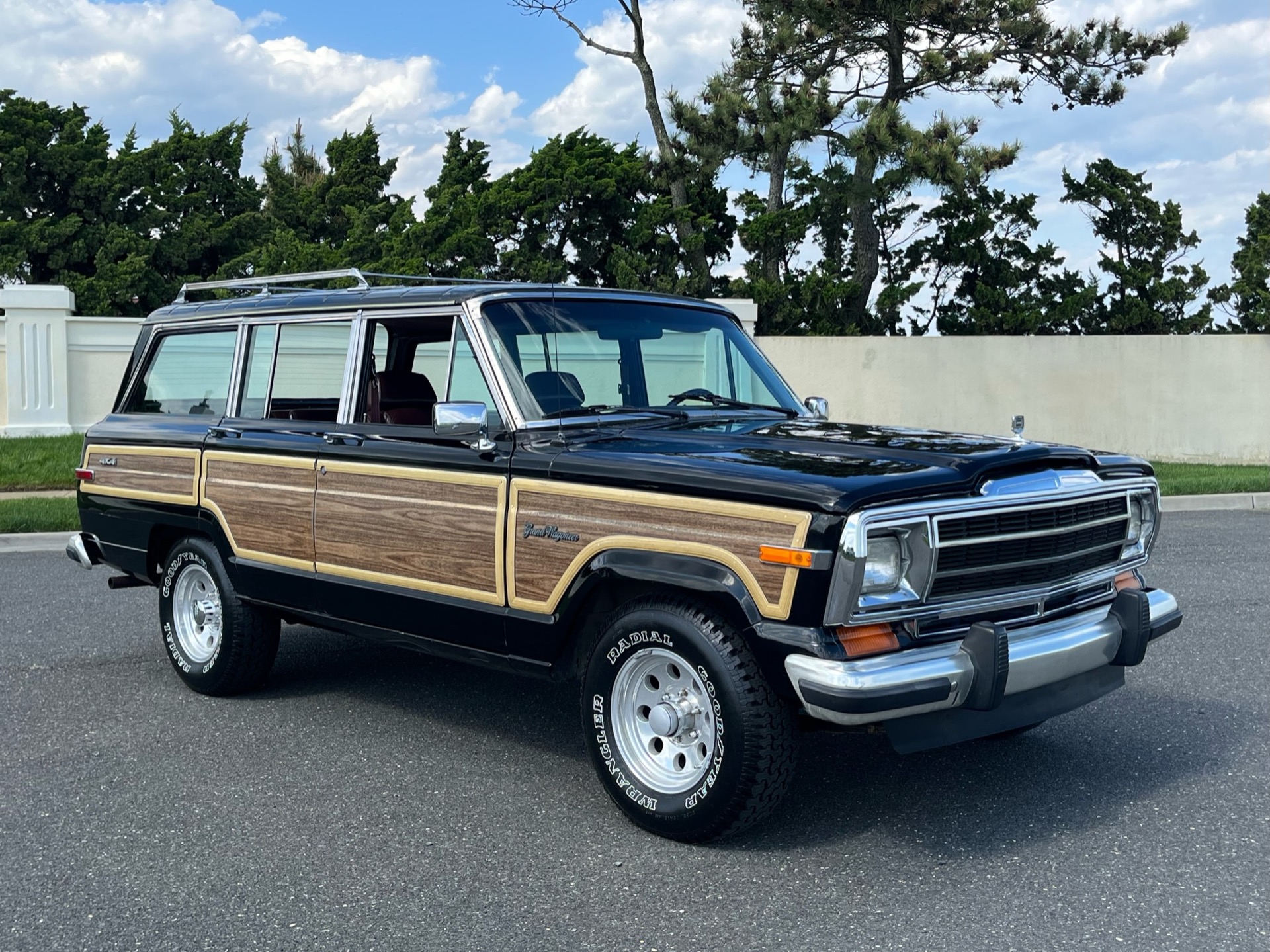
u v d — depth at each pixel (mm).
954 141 18000
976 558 3951
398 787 4719
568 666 4504
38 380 16531
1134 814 4348
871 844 4102
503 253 23078
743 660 3867
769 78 21375
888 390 19750
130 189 27469
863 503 3654
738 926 3498
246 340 5848
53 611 8102
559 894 3732
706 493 3914
